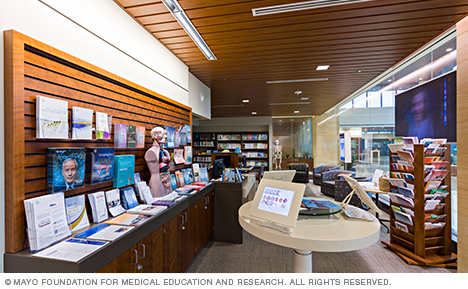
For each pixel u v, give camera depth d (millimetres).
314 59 3633
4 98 1256
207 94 5332
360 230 1522
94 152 1749
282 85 5254
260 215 1635
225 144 11211
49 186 1434
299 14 2357
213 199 3605
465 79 2285
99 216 1771
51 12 1531
